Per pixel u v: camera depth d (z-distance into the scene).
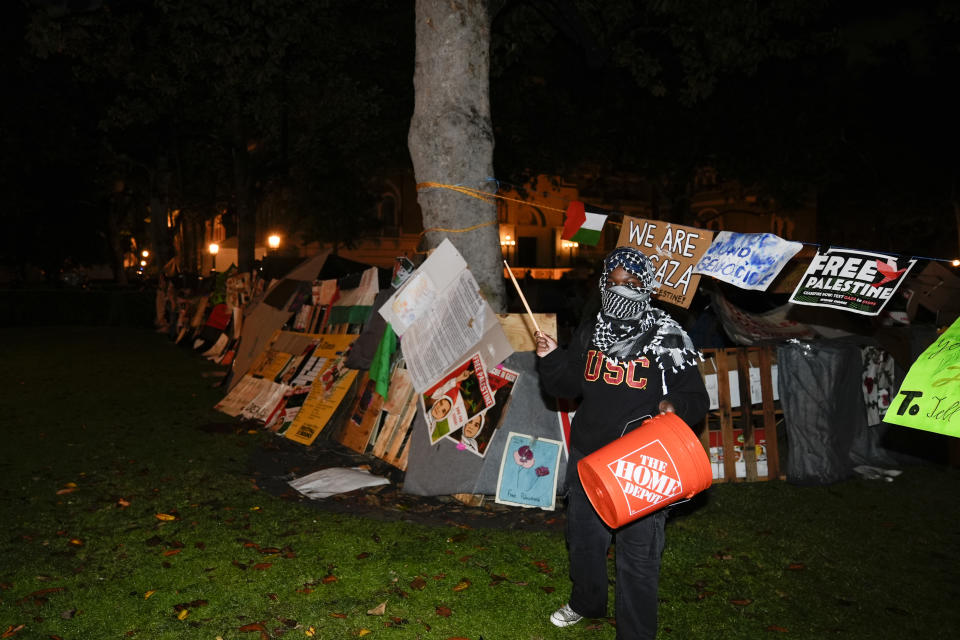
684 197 23.73
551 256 51.00
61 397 9.48
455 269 5.29
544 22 9.96
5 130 22.23
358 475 5.78
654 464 2.70
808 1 10.02
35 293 24.38
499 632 3.39
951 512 5.24
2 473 5.85
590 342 3.10
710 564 4.26
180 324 17.64
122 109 18.09
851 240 38.91
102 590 3.73
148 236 52.69
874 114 24.81
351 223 30.89
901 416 2.07
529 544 4.50
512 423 5.38
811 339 6.36
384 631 3.37
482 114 5.92
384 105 18.72
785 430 6.46
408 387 6.09
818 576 4.12
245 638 3.27
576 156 19.88
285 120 17.83
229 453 6.59
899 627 3.55
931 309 6.70
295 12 10.72
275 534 4.56
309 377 7.66
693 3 9.17
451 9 5.74
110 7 13.26
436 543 4.46
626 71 18.45
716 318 6.72
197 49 13.33
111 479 5.71
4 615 3.45
